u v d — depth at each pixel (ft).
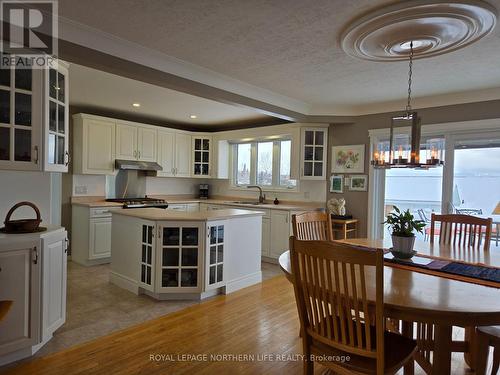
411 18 7.01
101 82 12.43
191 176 20.94
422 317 4.60
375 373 4.93
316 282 5.30
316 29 7.97
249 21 7.64
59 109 8.75
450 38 7.91
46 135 7.98
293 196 18.61
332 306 5.14
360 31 7.73
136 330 8.86
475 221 9.04
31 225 7.63
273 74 11.29
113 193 18.21
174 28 8.07
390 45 8.35
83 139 15.89
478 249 8.49
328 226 9.61
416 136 7.84
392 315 4.76
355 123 16.26
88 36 8.30
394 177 15.40
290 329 9.08
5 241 6.93
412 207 14.92
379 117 15.51
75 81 12.33
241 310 10.36
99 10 7.30
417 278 5.95
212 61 10.15
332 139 17.02
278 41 8.68
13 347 7.06
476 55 9.28
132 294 11.60
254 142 20.65
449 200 13.79
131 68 9.25
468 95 13.08
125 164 17.17
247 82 12.17
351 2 6.79
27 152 7.77
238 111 17.26
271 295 11.78
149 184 20.08
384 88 12.75
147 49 9.30
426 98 14.01
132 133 17.81
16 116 7.61
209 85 11.37
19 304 7.14
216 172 21.09
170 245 10.96
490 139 12.80
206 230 11.06
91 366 7.12
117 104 15.89
